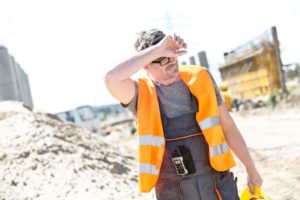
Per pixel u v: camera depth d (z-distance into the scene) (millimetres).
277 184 6883
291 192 6340
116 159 7656
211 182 2635
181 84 2664
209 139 2602
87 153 7039
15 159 6074
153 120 2615
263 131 13586
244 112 22688
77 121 27609
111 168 6699
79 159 6520
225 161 2631
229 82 28844
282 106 20469
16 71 15977
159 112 2623
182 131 2635
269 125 15016
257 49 24047
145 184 2582
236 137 2789
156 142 2609
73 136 8109
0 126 7359
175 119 2641
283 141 10984
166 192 2674
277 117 17188
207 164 2641
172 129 2641
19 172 5781
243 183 7129
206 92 2637
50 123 8227
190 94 2654
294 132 12320
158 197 2717
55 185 5605
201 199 2631
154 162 2617
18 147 6438
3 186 5426
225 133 2805
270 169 8016
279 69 22266
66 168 6074
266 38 23000
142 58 2443
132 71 2455
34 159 6125
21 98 15906
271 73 23109
